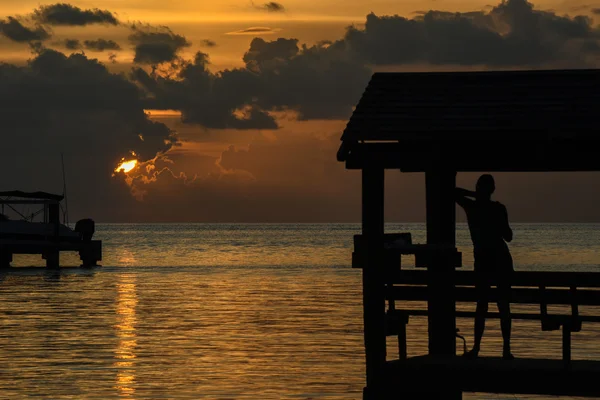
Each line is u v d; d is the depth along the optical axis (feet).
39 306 144.36
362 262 51.03
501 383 48.08
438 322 53.83
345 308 139.64
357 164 51.34
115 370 80.94
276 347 95.09
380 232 51.03
